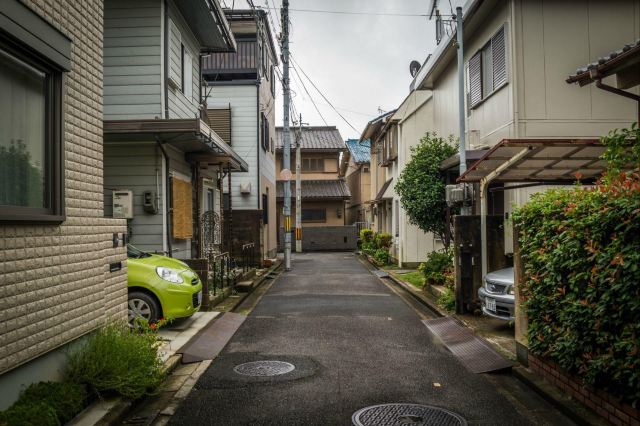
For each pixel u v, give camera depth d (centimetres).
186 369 621
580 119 1045
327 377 584
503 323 841
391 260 2009
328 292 1308
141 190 1025
